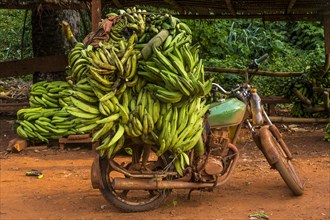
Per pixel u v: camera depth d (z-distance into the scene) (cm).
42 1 978
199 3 1077
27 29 1744
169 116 506
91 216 524
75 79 534
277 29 1764
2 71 1080
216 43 1466
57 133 862
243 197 587
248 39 1608
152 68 498
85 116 496
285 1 1045
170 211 538
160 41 505
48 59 1080
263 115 589
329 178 663
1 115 1203
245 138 925
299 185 582
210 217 520
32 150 859
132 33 522
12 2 991
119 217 520
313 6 1084
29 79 1611
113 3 1067
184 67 512
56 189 626
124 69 497
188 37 526
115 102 495
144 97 506
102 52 495
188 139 517
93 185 525
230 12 1155
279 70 1425
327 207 552
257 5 1084
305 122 1074
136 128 497
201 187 542
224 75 1307
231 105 555
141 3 1084
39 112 873
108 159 519
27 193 607
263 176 679
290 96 1109
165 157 536
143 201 537
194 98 516
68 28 689
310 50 1620
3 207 553
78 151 859
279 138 588
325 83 1084
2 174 701
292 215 528
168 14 536
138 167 530
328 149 859
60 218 519
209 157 547
